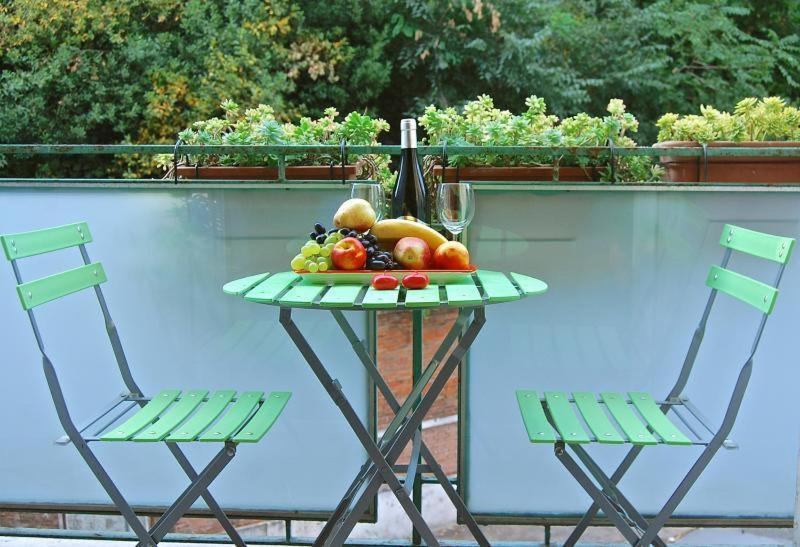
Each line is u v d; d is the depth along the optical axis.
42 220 2.40
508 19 7.94
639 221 2.35
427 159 2.59
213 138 2.71
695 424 2.43
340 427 2.45
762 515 2.43
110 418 2.47
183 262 2.41
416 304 1.64
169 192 2.39
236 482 2.48
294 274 2.13
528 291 1.78
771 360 2.38
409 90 8.09
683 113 8.19
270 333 2.43
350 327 2.25
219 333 2.43
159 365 2.44
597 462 2.46
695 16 8.07
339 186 2.35
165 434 1.95
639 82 7.97
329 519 2.30
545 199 2.35
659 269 2.36
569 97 7.96
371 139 2.57
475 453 2.44
